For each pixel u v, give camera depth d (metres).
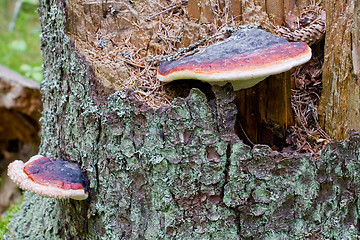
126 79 0.89
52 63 0.94
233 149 0.84
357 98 0.87
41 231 0.99
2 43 2.16
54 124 0.95
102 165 0.87
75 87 0.88
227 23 0.90
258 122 0.90
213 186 0.85
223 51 0.82
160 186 0.85
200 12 0.90
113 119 0.85
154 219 0.86
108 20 0.91
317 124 0.91
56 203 0.95
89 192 0.88
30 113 1.36
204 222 0.86
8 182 1.40
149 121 0.84
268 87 0.89
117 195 0.87
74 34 0.91
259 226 0.85
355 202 0.88
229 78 0.80
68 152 0.91
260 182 0.84
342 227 0.87
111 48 0.91
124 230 0.88
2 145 1.46
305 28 0.90
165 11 0.92
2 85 1.29
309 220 0.86
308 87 0.92
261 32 0.85
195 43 0.89
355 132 0.86
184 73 0.82
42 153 0.99
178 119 0.84
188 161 0.84
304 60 0.81
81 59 0.87
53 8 0.91
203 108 0.83
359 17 0.86
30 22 2.40
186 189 0.85
